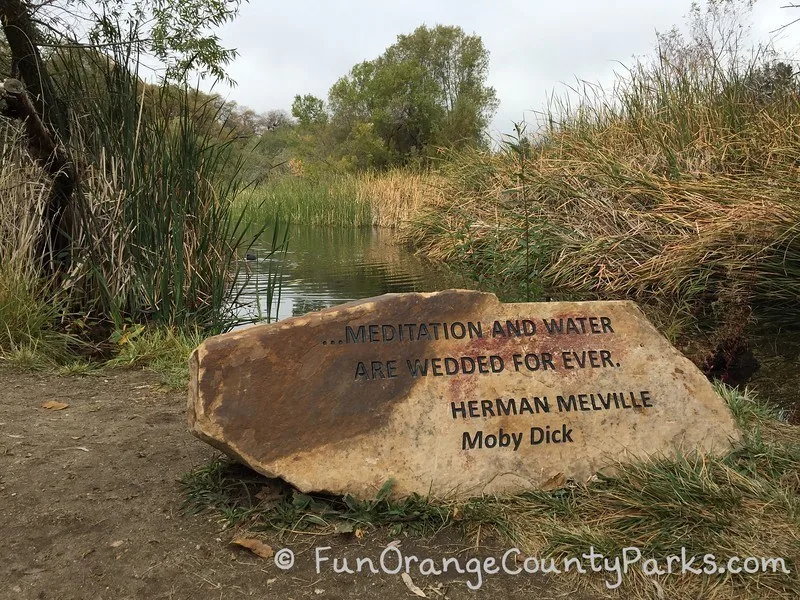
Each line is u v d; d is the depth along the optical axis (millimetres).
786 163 7238
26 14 5680
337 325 2859
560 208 9500
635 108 9891
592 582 2314
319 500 2727
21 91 5316
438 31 34375
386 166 30719
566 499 2768
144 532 2566
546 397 2949
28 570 2320
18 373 4746
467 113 30719
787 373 4852
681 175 8211
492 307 3049
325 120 35375
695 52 9508
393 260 12180
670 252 7422
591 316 3139
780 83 8672
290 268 11055
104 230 5840
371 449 2746
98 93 6031
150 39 6074
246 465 2756
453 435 2824
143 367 5051
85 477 3018
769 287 6453
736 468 2941
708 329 5961
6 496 2816
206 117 6535
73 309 5902
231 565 2383
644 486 2730
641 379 3068
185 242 6191
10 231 5648
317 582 2301
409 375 2861
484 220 10852
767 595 2211
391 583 2307
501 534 2578
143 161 5922
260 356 2736
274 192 22781
